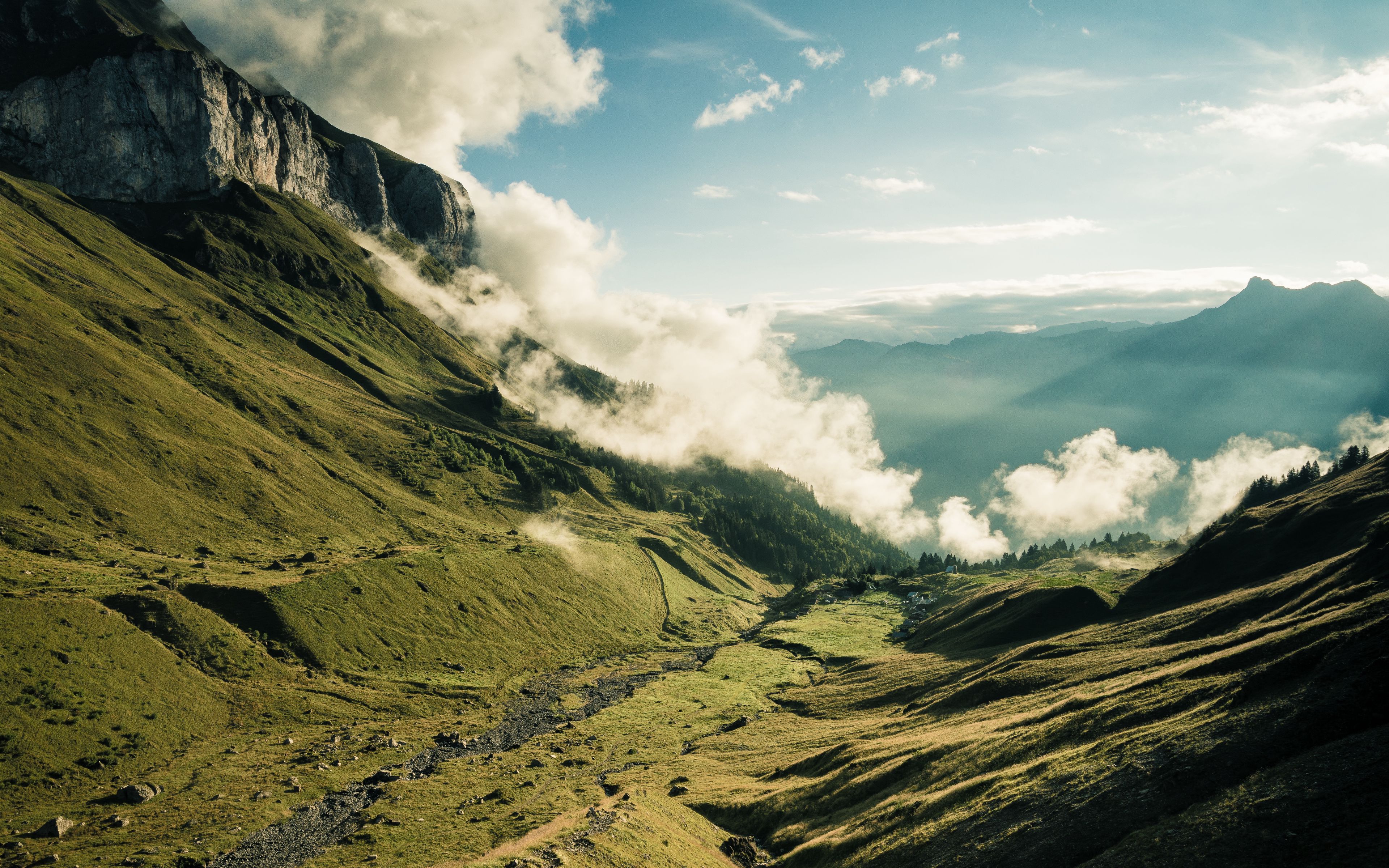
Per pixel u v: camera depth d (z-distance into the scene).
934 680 134.75
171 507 164.25
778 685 166.62
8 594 103.62
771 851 72.06
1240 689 53.34
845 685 154.25
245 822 73.62
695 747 119.00
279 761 93.25
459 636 162.50
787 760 102.50
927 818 60.84
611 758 110.06
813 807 78.50
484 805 80.50
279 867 65.38
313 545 181.25
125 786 80.75
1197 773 46.25
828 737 111.19
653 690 157.12
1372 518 121.75
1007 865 46.50
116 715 92.38
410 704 126.12
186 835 69.69
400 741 107.12
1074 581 187.62
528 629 185.88
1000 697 99.75
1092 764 54.19
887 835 61.31
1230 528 151.00
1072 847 45.31
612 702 149.75
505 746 114.06
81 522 143.25
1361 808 37.06
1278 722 46.66
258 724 105.38
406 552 184.88
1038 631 151.88
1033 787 55.19
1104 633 117.56
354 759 97.00
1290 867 36.00
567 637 195.88
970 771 66.94
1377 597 58.09
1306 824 37.81
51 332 188.75
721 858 69.88
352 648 136.50
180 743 94.69
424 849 64.06
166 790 81.25
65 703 89.19
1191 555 148.62
